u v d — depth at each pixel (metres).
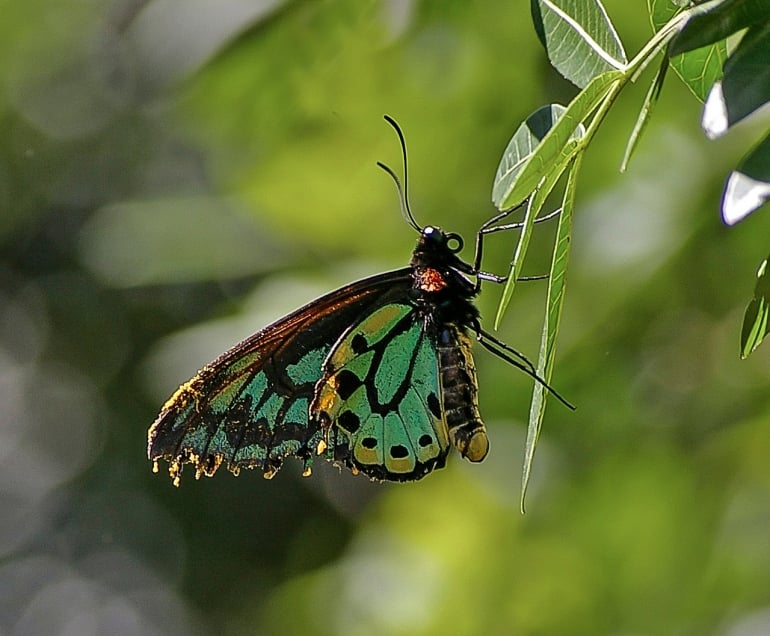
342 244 1.54
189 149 2.17
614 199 1.48
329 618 1.60
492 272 1.50
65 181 2.34
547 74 1.48
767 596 1.50
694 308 1.48
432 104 1.49
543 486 1.52
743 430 1.50
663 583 1.51
